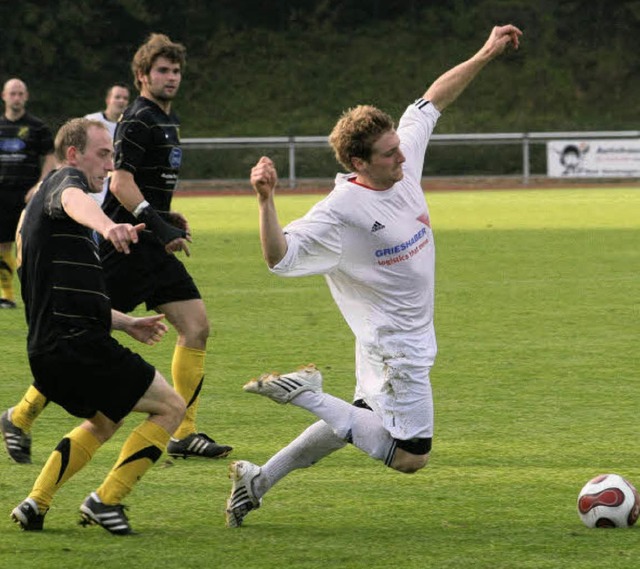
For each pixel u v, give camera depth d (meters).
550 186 97.44
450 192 91.62
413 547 13.80
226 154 104.75
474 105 128.12
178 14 136.88
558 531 14.42
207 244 52.75
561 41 135.38
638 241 52.66
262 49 135.88
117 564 13.19
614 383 23.78
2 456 18.39
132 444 14.33
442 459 18.11
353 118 14.06
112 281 18.62
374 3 140.38
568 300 35.44
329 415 14.45
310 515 15.23
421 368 14.55
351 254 14.30
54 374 14.09
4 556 13.48
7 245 34.53
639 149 98.12
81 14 131.25
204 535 14.35
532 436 19.50
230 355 26.97
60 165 14.34
